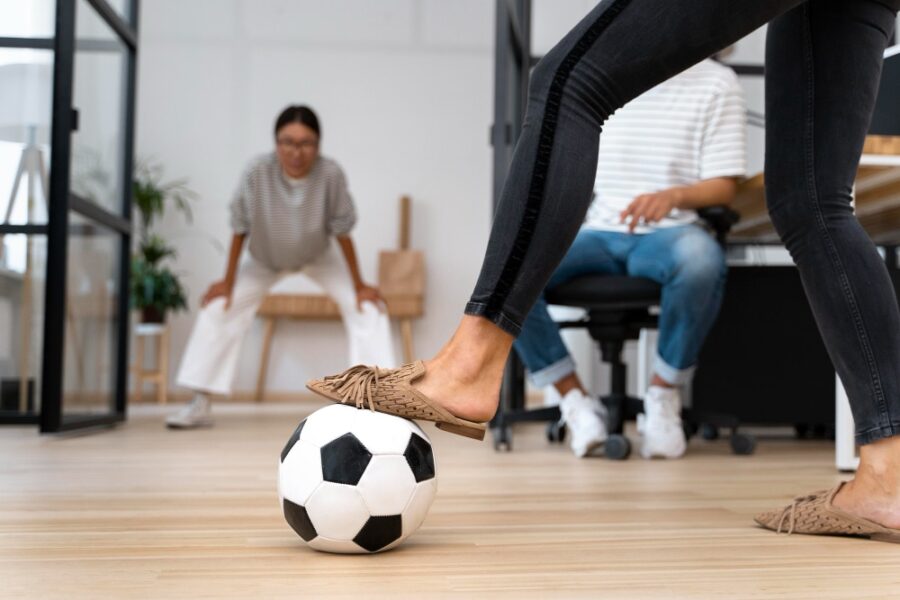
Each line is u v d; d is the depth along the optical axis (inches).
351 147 252.1
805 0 43.4
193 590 34.2
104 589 34.3
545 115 40.5
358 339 148.3
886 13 46.7
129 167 154.1
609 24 39.8
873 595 34.1
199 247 247.8
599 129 41.4
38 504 57.8
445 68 254.1
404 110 253.1
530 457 96.0
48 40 135.4
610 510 56.6
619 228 100.1
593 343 174.4
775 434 138.9
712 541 45.6
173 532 47.3
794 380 122.4
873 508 45.2
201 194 248.7
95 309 138.7
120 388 152.3
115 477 73.9
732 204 111.8
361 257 250.1
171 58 249.6
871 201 104.2
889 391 45.0
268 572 37.6
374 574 37.3
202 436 123.0
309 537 41.1
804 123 46.3
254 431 133.2
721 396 122.6
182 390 242.1
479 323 41.7
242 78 251.0
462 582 35.9
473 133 253.3
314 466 40.5
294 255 144.7
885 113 109.9
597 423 95.8
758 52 161.5
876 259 45.6
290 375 245.9
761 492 66.8
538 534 47.4
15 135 136.1
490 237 41.3
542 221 40.2
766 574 37.8
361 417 41.4
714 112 100.1
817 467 87.6
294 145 134.6
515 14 128.3
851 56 45.8
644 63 39.8
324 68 252.7
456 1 254.8
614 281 96.6
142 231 240.2
